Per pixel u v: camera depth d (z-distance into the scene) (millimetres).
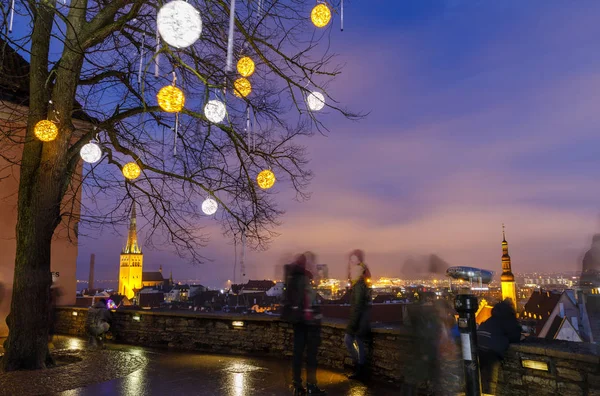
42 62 7863
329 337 7410
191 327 9562
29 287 7434
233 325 9008
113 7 7414
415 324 5543
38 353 7375
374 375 6484
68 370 7090
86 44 7496
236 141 9094
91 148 5227
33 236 7543
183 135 9484
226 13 7441
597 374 4344
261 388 5961
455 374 5441
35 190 7633
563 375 4625
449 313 5641
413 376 5395
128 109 8938
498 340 5008
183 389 5934
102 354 8586
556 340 5273
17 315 7355
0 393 5777
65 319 12344
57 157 7707
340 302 30859
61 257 13094
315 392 5504
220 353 8773
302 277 5723
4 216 11586
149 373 6930
